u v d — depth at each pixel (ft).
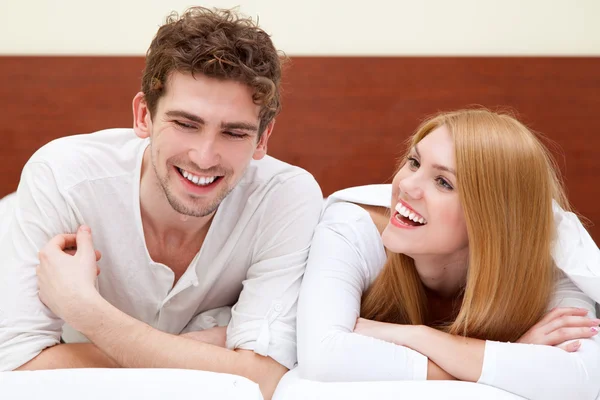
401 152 7.65
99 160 4.31
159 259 4.47
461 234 4.15
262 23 7.65
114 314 3.82
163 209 4.23
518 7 7.57
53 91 7.61
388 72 7.58
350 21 7.64
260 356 3.97
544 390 3.67
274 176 4.49
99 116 7.64
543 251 4.13
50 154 4.27
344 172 7.75
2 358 3.80
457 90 7.57
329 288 4.10
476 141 4.00
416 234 4.18
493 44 7.63
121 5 7.63
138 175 4.30
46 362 3.84
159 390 3.35
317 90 7.63
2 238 4.16
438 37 7.64
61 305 3.81
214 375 3.47
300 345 3.91
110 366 3.94
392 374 3.76
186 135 3.83
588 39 7.59
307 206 4.47
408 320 4.63
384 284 4.53
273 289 4.22
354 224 4.58
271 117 4.09
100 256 4.24
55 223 4.12
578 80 7.52
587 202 7.67
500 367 3.68
